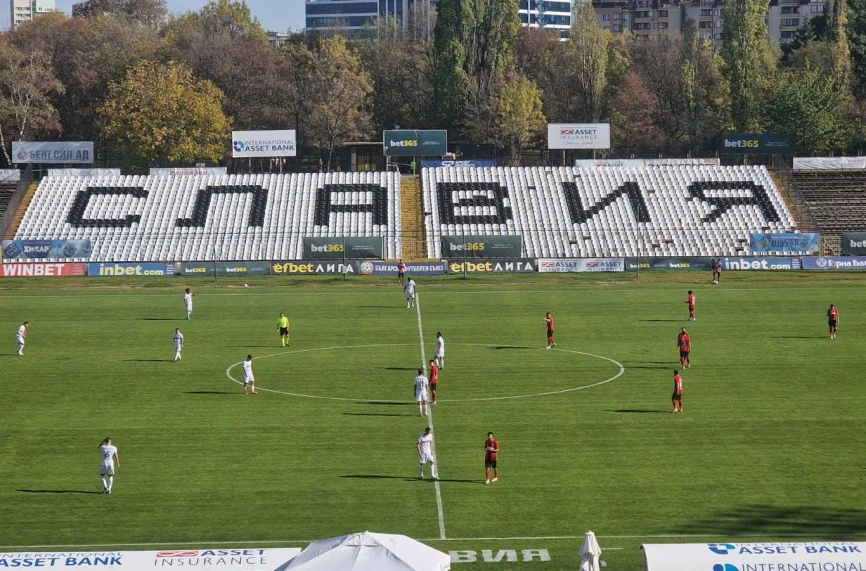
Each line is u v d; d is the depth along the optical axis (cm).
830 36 18538
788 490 4400
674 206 12694
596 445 5062
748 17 16588
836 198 13025
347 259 11362
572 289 10188
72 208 12525
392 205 12775
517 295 9825
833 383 6297
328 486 4497
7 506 4259
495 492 4406
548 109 18462
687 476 4591
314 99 17475
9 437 5253
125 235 12112
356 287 10444
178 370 6781
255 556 3062
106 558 3039
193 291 10225
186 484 4528
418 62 19300
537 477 4594
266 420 5556
